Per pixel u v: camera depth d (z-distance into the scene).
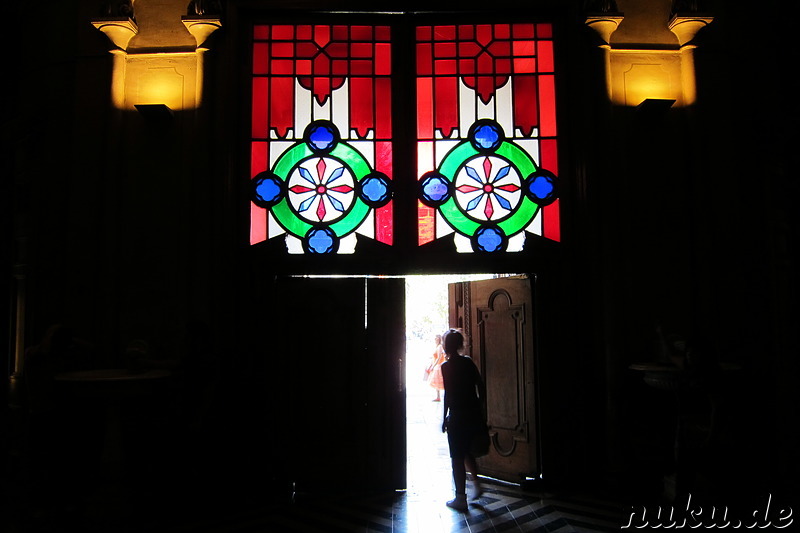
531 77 4.86
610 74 4.65
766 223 4.64
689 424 3.71
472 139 4.81
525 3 4.76
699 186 4.55
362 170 4.79
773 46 4.84
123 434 4.19
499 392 4.76
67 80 4.73
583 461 4.44
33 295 4.58
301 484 4.46
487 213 4.75
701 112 4.63
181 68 4.68
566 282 4.60
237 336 4.53
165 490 4.18
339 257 4.68
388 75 4.89
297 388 4.55
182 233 4.50
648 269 4.52
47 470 3.85
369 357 4.60
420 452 5.75
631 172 4.62
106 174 4.53
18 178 4.77
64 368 3.92
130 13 4.57
